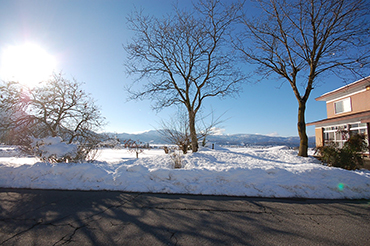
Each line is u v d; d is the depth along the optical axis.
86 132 10.44
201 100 15.26
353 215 4.50
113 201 5.29
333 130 18.42
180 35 14.12
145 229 3.72
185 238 3.41
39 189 6.43
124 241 3.31
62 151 8.09
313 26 12.23
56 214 4.43
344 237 3.51
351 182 6.07
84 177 6.79
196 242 3.29
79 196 5.71
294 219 4.25
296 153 13.91
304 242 3.33
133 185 6.36
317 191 5.87
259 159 12.27
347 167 8.52
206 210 4.70
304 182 6.11
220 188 6.08
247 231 3.69
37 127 10.05
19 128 9.56
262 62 13.70
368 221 4.19
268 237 3.48
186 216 4.34
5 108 9.53
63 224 3.93
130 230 3.68
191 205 5.02
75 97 10.70
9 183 6.75
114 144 11.29
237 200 5.45
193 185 6.18
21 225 3.89
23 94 9.79
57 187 6.50
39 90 10.18
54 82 10.34
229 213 4.53
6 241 3.31
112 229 3.72
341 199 5.66
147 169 7.11
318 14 11.95
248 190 5.97
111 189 6.32
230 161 10.85
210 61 14.59
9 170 7.14
